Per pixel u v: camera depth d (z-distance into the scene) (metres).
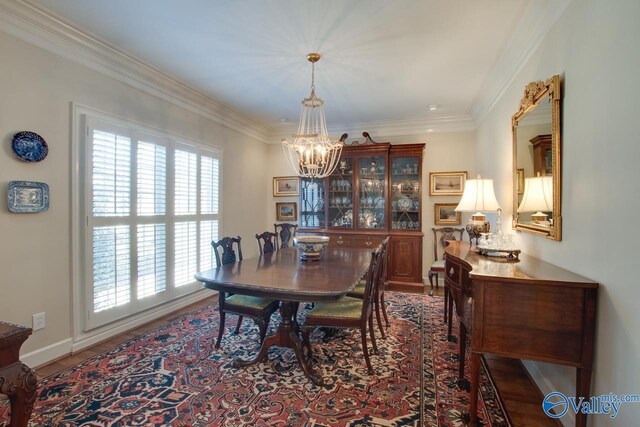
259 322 2.50
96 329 2.73
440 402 1.93
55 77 2.42
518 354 1.55
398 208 4.84
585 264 1.55
